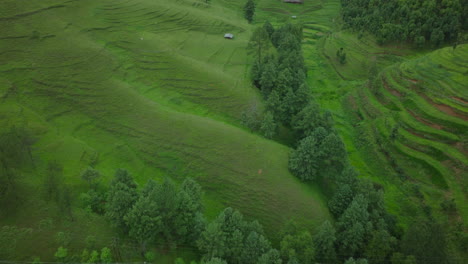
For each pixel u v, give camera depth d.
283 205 62.97
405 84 100.38
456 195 67.69
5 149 55.56
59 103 80.62
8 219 48.62
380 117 93.88
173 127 78.88
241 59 122.62
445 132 80.88
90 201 53.47
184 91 96.31
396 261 47.41
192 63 108.44
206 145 74.94
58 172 52.22
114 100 84.56
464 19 126.31
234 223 49.66
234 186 66.81
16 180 54.28
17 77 84.19
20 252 45.19
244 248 47.50
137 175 68.19
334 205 62.88
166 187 48.44
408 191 72.56
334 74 128.38
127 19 127.81
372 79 109.19
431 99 91.00
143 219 45.22
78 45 102.38
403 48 130.38
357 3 163.75
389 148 83.25
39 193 53.78
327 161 68.88
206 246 47.09
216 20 149.12
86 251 45.47
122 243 49.03
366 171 81.00
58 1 122.06
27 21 107.00
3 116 70.44
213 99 94.56
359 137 92.19
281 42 120.81
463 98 87.56
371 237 51.41
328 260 50.41
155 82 98.00
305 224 59.78
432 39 125.62
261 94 99.88
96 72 93.25
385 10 139.38
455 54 103.75
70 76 89.06
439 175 72.25
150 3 142.75
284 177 68.50
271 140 81.31
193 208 51.12
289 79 93.56
